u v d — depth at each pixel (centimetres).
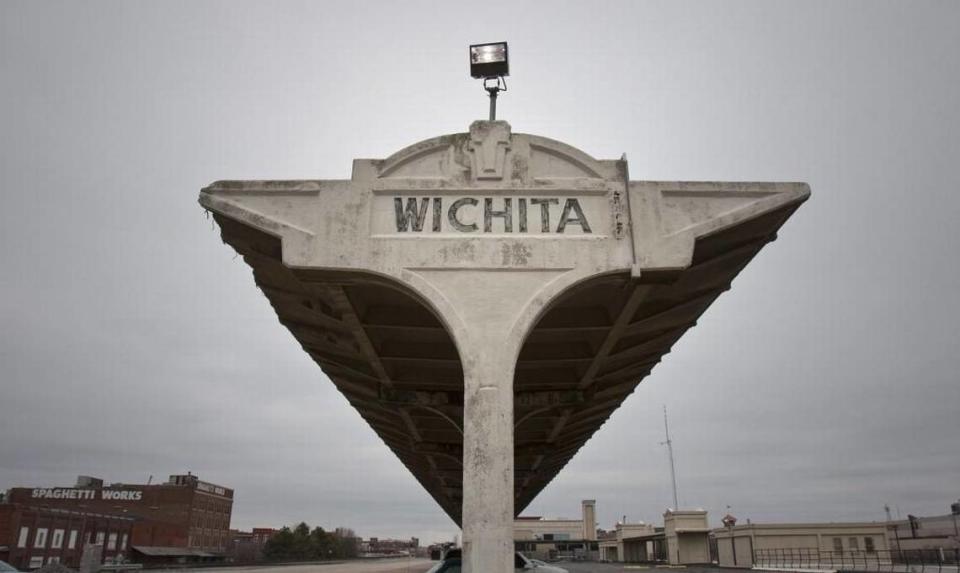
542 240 783
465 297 758
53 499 7100
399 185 809
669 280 798
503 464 681
